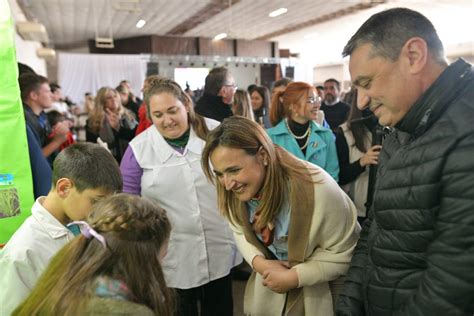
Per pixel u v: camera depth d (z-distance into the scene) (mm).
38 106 2383
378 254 890
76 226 1042
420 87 762
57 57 8422
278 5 6988
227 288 1753
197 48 10461
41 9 6875
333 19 8312
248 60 8039
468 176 683
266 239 1206
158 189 1551
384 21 758
